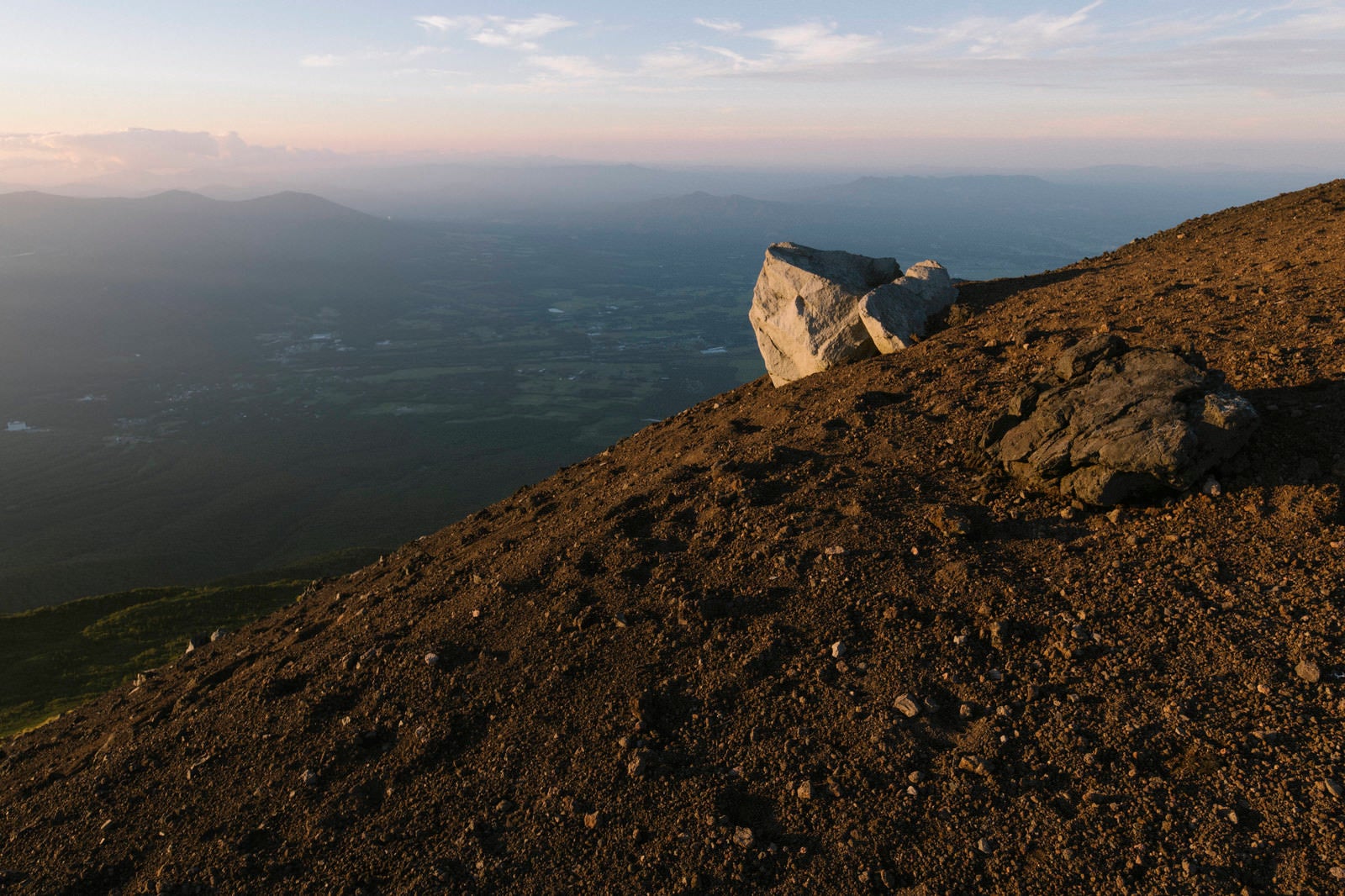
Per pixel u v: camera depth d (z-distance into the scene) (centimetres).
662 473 1300
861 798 624
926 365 1404
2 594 14050
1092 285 1627
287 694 995
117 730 1137
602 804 686
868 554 896
